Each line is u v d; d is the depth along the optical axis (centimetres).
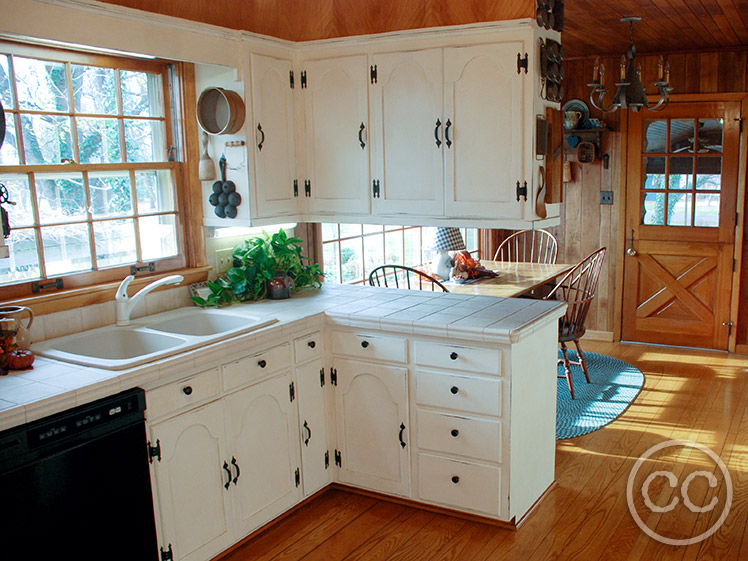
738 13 397
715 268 571
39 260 279
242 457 282
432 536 295
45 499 212
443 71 326
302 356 310
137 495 240
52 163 282
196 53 308
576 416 432
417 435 308
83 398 219
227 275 348
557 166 338
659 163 578
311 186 370
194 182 340
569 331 468
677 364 542
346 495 333
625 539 290
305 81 361
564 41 498
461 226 336
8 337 239
